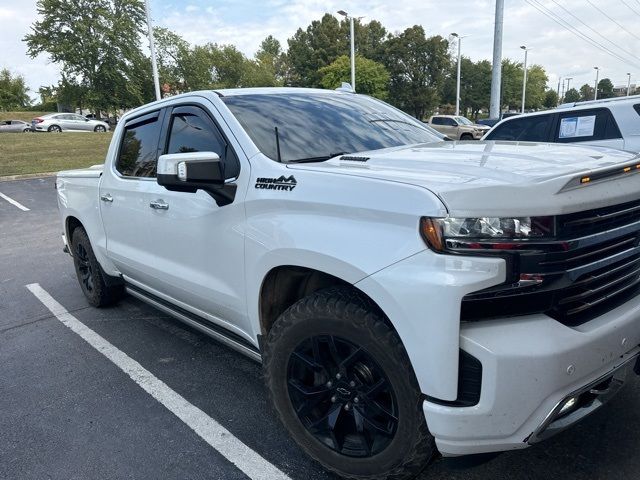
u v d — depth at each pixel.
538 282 1.86
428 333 1.86
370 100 3.90
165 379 3.60
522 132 7.80
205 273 3.01
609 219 2.07
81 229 4.84
